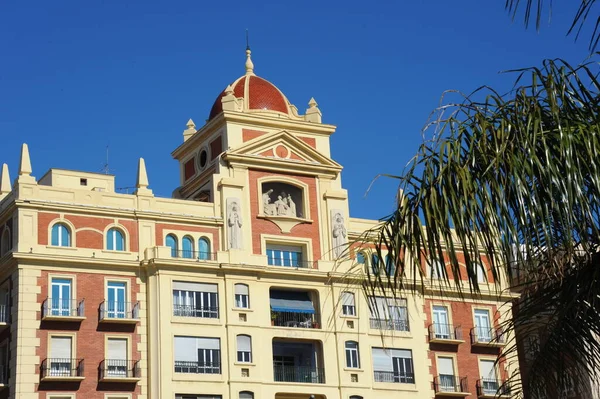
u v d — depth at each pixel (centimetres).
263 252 7062
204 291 6762
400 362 7181
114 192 6838
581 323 1656
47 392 6222
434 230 1466
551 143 1445
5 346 6425
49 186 6656
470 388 7356
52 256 6438
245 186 7175
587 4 1352
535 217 1416
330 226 7344
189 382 6488
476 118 1477
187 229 6925
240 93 7669
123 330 6519
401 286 1570
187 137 7906
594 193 1442
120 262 6600
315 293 7112
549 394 1766
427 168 1480
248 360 6725
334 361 6962
